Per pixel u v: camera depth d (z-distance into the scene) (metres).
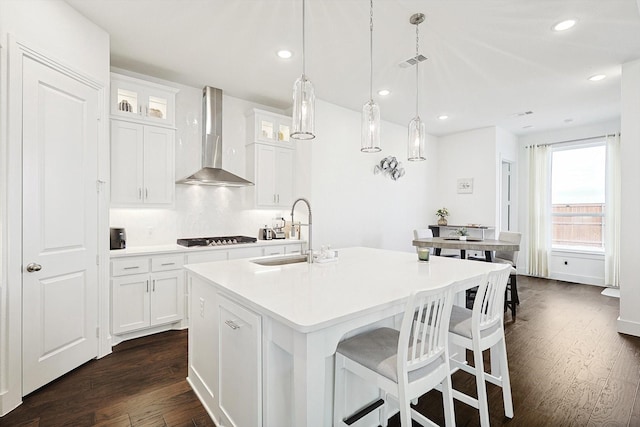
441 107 4.77
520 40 2.89
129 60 3.28
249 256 3.87
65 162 2.38
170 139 3.53
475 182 6.09
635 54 3.13
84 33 2.54
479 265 2.40
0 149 1.95
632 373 2.48
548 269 6.05
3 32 1.95
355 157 5.02
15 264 2.03
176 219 3.87
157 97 3.47
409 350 1.52
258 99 4.41
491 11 2.46
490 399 2.15
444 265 2.38
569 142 5.91
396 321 2.03
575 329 3.44
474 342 1.78
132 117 3.26
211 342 1.96
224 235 4.23
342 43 2.96
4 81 1.97
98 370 2.50
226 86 3.96
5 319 1.98
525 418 1.94
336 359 1.63
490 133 5.88
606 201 5.38
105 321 2.77
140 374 2.45
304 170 4.54
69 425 1.87
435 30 2.74
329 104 4.64
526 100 4.46
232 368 1.71
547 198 6.11
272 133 4.46
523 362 2.67
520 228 6.50
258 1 2.36
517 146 6.54
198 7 2.43
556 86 3.95
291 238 4.53
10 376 2.00
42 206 2.21
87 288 2.60
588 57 3.20
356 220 5.04
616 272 5.26
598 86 3.95
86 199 2.57
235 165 4.33
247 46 3.01
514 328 3.47
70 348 2.44
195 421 1.91
